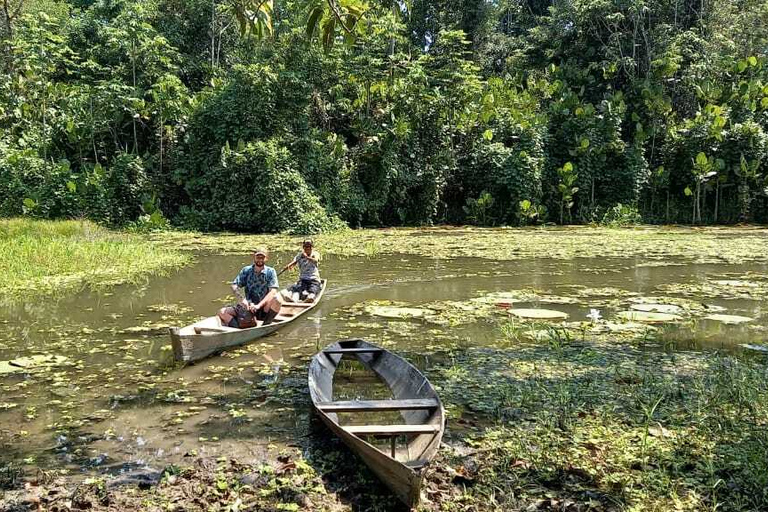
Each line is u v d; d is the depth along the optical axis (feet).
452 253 53.52
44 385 19.99
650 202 94.22
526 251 54.90
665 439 15.44
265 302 26.63
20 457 14.88
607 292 35.86
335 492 13.21
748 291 36.04
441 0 114.42
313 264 34.32
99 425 16.79
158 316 29.76
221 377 20.88
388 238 66.08
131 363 22.36
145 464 14.49
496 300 33.47
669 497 12.76
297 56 81.61
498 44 122.21
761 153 89.40
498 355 23.20
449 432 16.15
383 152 81.56
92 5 97.45
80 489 13.26
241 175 72.90
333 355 21.47
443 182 85.61
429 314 30.22
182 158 77.25
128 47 78.95
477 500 12.80
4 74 80.53
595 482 13.41
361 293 35.86
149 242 58.80
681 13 107.34
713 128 89.51
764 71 101.65
